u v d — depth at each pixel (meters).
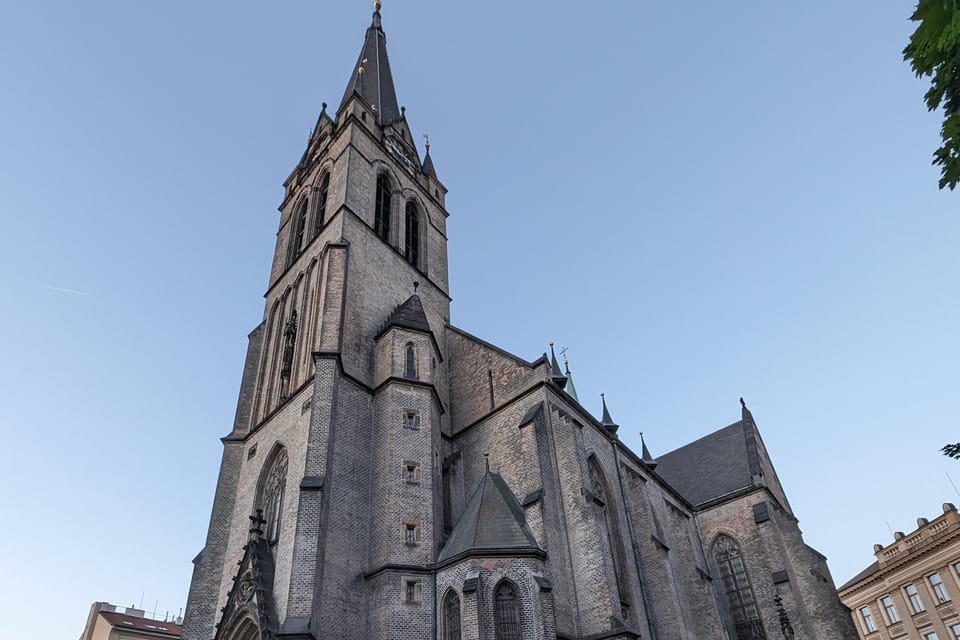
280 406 42.62
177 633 82.94
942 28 12.98
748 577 59.03
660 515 54.47
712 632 49.34
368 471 37.84
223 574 39.56
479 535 33.03
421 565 33.91
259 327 53.69
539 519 35.53
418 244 58.62
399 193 58.06
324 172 56.88
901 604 74.75
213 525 41.38
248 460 43.84
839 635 53.12
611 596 33.59
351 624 31.64
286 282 53.16
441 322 54.00
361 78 69.94
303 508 32.56
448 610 32.03
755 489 62.25
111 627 78.25
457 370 49.25
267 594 31.95
